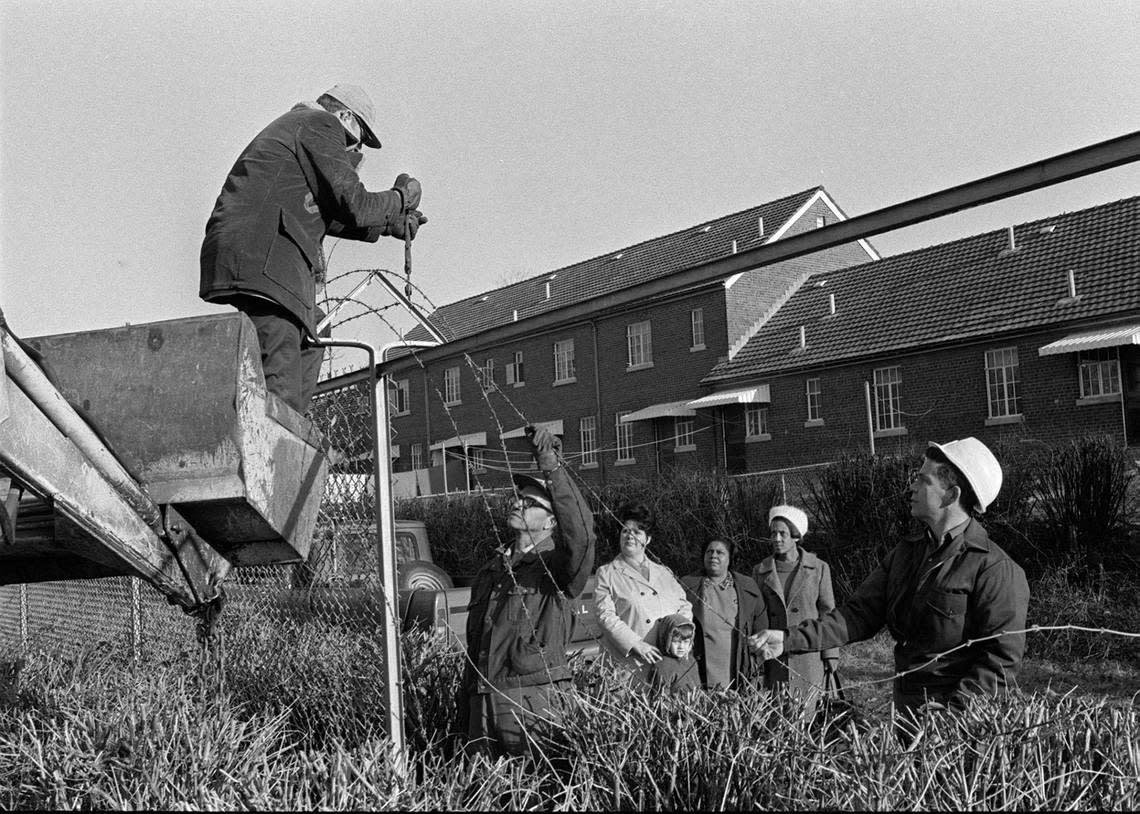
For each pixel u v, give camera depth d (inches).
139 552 115.6
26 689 214.1
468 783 120.4
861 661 337.7
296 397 151.3
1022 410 924.0
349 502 189.5
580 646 240.2
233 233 145.7
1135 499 385.4
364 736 166.2
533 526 148.7
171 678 200.8
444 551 685.9
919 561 142.3
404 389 1609.3
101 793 132.3
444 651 191.8
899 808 104.3
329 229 164.6
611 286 1406.3
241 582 213.2
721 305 1212.5
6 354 94.8
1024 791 105.7
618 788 114.2
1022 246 1031.6
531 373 1454.2
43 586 316.2
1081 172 112.3
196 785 128.8
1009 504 406.9
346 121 166.2
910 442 999.0
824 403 1082.7
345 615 193.2
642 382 1306.6
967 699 125.1
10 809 144.8
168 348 120.6
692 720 123.9
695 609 190.9
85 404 120.4
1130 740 112.0
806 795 110.7
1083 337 869.8
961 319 986.7
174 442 119.5
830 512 464.8
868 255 1357.0
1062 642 345.1
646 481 562.9
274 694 184.7
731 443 1181.7
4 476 117.0
